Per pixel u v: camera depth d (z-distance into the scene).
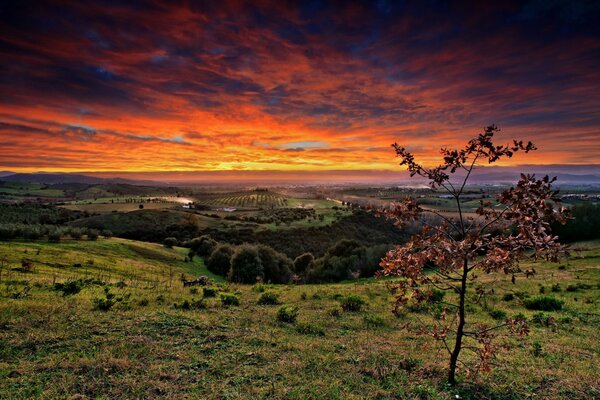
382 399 7.25
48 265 38.59
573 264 43.09
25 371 7.90
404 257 6.95
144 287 22.86
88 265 44.22
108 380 7.65
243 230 107.12
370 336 12.27
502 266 6.17
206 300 17.36
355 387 7.83
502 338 12.70
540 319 15.47
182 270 61.47
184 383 7.73
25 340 9.65
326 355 9.84
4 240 58.12
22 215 107.12
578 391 7.86
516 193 6.05
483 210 6.70
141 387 7.41
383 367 8.97
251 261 58.09
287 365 8.98
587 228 70.12
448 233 6.93
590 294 24.75
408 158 7.16
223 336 11.26
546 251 5.79
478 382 8.07
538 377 8.57
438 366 9.07
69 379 7.56
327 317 15.24
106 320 12.09
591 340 12.68
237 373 8.41
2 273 25.14
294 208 162.12
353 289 26.48
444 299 20.98
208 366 8.76
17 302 13.35
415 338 12.24
